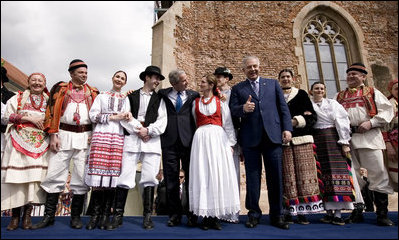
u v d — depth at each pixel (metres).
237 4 8.98
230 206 2.93
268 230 2.82
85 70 3.28
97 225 2.99
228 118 3.32
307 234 2.54
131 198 6.53
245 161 3.27
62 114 3.09
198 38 8.49
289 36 8.91
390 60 9.07
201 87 3.34
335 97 4.15
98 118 3.05
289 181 3.38
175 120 3.30
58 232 2.60
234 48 8.52
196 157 3.08
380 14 9.52
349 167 3.51
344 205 3.36
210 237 2.32
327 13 9.50
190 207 3.03
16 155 2.92
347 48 9.27
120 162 3.04
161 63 7.49
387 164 3.63
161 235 2.42
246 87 3.49
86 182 2.91
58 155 3.00
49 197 2.99
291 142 3.48
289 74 3.84
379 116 3.51
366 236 2.43
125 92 3.42
